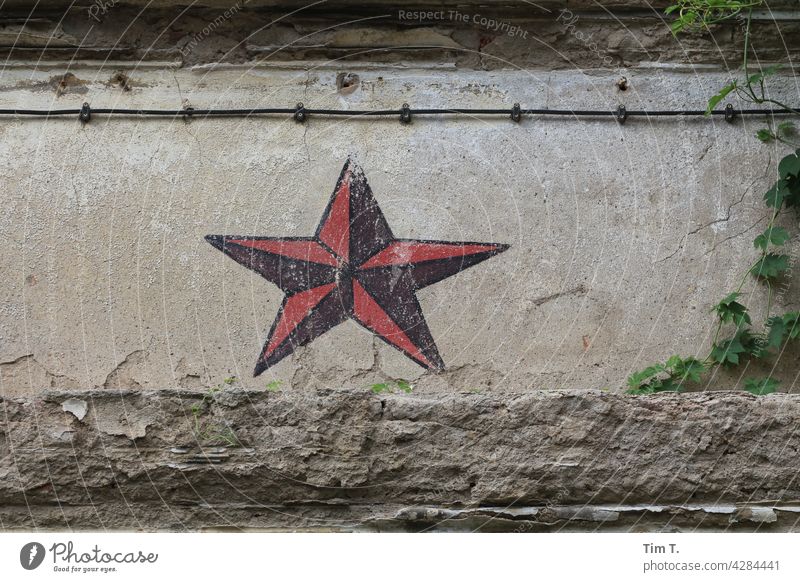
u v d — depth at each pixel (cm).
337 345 490
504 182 505
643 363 494
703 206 507
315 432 346
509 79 512
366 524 348
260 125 505
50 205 495
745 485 347
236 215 498
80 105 503
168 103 504
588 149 508
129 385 484
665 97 513
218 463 345
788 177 497
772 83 515
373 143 506
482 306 496
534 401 350
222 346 488
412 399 351
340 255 497
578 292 498
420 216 501
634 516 349
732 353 489
